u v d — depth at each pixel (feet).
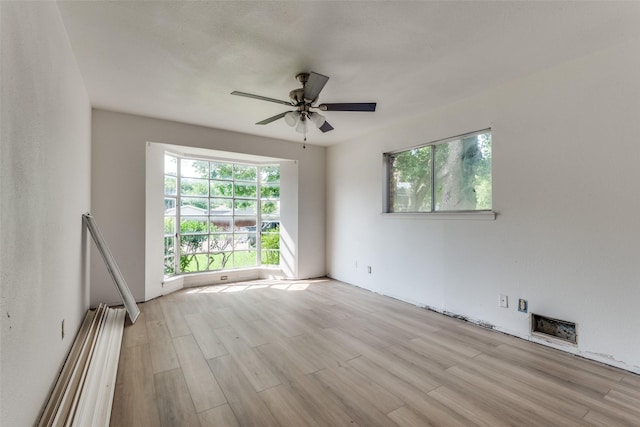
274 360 7.97
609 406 6.12
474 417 5.79
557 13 6.31
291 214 17.46
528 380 7.06
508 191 9.64
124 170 12.51
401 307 12.51
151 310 11.90
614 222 7.58
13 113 3.90
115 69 8.79
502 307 9.84
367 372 7.40
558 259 8.55
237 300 13.37
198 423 5.57
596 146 7.85
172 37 7.22
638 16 6.39
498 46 7.55
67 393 5.73
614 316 7.59
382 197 14.38
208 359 7.98
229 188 17.11
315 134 15.53
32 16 4.69
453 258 11.33
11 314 3.79
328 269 18.12
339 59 8.19
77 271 8.81
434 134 11.93
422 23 6.65
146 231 12.98
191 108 11.91
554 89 8.61
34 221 4.76
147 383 6.83
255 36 7.16
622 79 7.43
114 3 6.05
